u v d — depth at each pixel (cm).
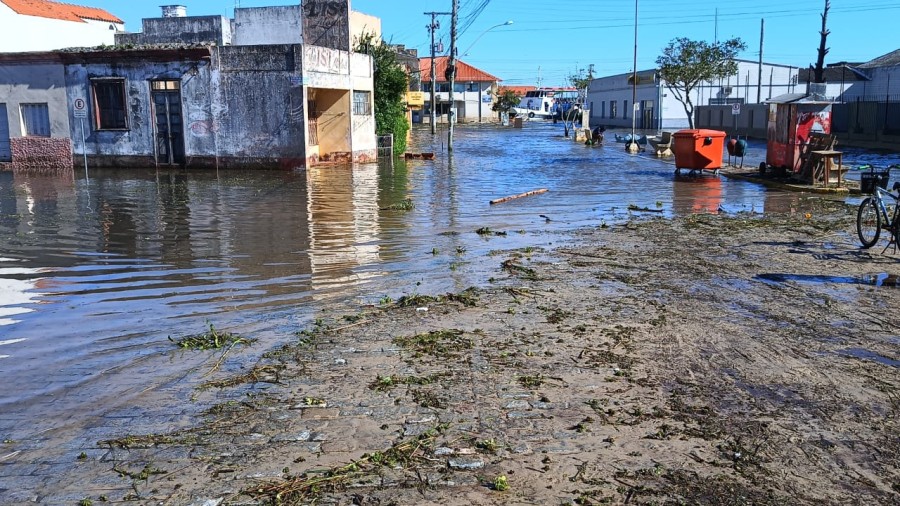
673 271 942
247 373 577
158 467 424
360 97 2927
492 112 9850
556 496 387
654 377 561
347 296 820
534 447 443
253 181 2145
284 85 2488
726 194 1831
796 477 408
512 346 634
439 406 505
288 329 695
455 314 738
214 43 2650
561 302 785
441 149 3875
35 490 400
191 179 2216
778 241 1164
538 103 12925
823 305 771
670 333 673
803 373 569
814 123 1959
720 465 421
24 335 687
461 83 9681
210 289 857
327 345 642
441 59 9700
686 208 1573
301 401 518
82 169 2625
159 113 2623
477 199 1706
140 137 2641
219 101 2550
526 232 1249
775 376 563
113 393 541
